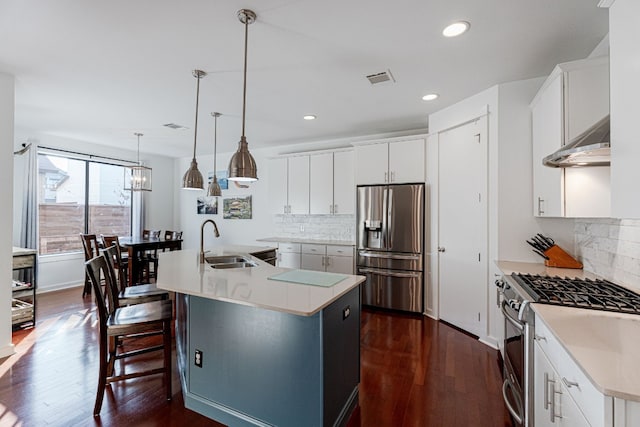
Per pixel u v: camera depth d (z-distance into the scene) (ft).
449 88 10.14
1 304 9.16
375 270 14.10
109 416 6.60
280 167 18.03
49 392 7.43
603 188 6.73
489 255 10.11
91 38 7.24
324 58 8.20
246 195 20.76
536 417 5.16
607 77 6.36
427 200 13.19
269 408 5.92
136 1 5.90
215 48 7.71
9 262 9.32
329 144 17.87
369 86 10.04
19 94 10.75
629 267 6.14
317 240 17.46
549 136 7.47
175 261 9.80
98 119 13.73
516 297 6.06
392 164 13.92
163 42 7.43
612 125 4.29
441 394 7.47
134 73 9.12
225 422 6.37
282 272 7.92
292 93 10.66
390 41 7.38
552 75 7.05
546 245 8.76
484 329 10.37
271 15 6.35
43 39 7.27
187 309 6.88
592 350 3.59
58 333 10.98
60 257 17.26
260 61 8.38
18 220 15.51
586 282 6.54
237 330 6.23
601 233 7.23
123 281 10.27
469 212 11.03
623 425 2.87
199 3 5.98
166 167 23.43
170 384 7.22
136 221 20.95
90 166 19.01
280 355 5.80
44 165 17.02
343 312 6.36
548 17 6.43
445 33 7.04
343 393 6.33
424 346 10.14
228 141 18.17
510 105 9.55
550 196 7.72
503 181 9.59
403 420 6.56
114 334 6.81
